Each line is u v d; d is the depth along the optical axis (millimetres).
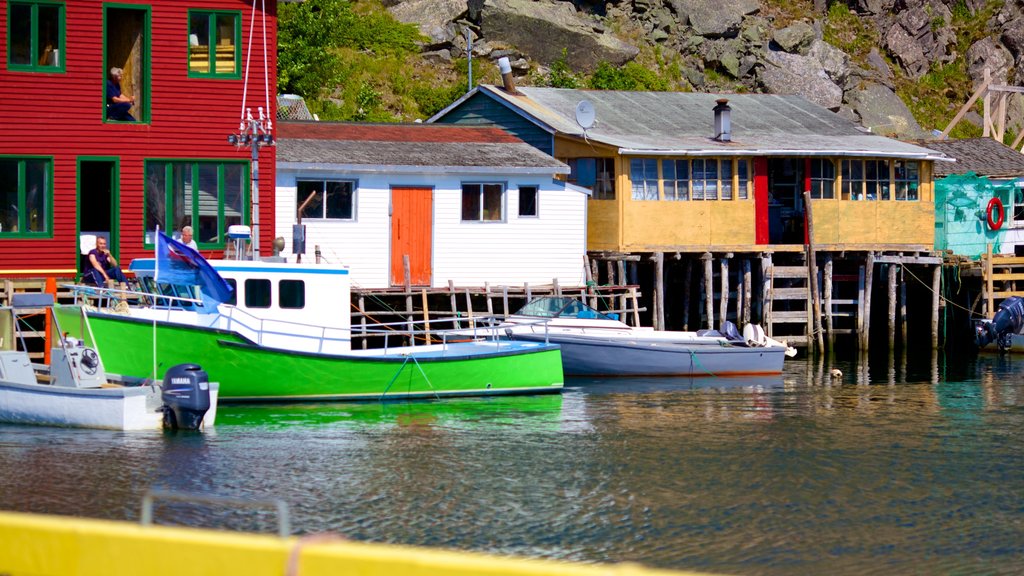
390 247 66562
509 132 80312
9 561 13812
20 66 54719
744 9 130000
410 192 67000
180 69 57156
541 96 83875
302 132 69688
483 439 44156
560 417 49438
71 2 55250
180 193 57500
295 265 50156
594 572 12062
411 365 51688
